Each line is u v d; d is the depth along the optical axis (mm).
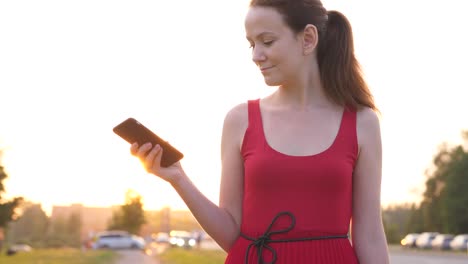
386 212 93188
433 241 54844
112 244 54719
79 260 31609
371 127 2646
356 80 2711
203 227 2715
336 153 2561
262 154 2572
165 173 2619
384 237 2674
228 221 2688
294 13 2590
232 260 2602
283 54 2594
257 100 2729
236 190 2713
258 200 2559
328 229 2514
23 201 41469
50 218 119812
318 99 2668
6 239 92438
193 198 2654
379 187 2672
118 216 84500
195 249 52562
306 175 2514
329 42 2725
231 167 2709
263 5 2598
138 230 83812
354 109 2668
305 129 2600
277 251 2506
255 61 2627
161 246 67875
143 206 84062
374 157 2646
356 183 2660
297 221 2508
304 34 2615
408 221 81625
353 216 2682
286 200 2523
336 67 2695
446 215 64625
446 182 65875
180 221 151125
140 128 2580
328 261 2494
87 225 147500
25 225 115375
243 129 2682
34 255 40562
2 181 40750
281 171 2525
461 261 33625
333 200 2523
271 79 2619
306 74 2662
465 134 65750
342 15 2766
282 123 2625
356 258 2582
